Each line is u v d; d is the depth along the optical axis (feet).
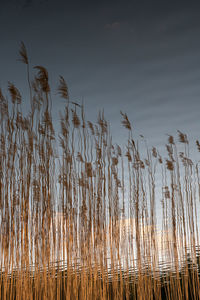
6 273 9.78
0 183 10.16
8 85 10.77
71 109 12.67
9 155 10.41
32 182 10.82
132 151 14.26
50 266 10.41
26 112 11.02
